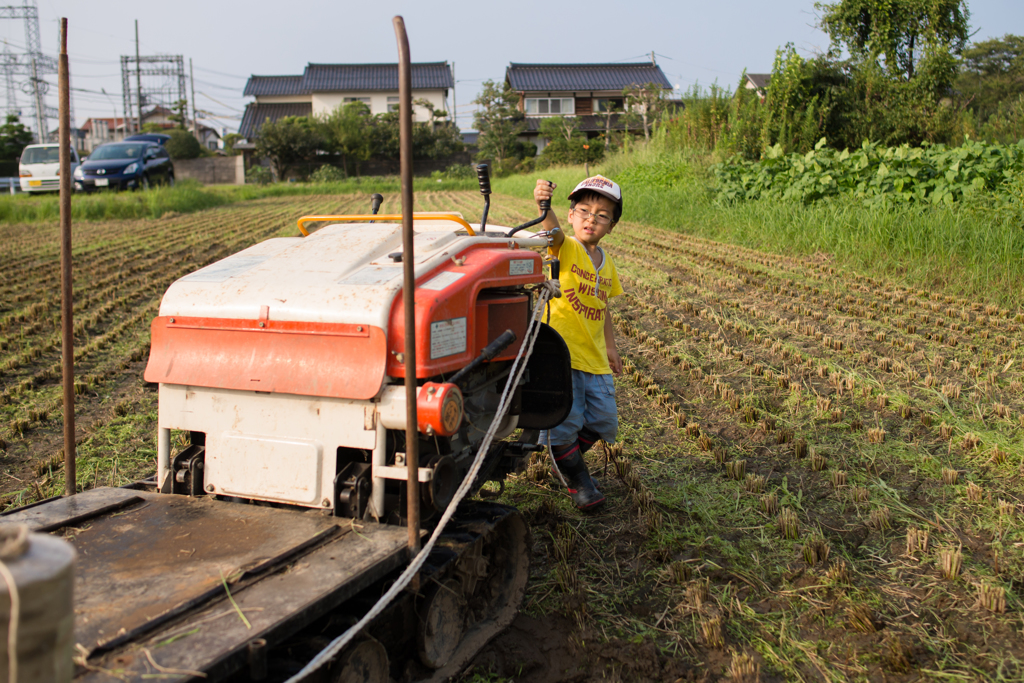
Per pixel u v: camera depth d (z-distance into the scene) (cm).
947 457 462
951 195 1158
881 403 548
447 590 261
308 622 186
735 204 1508
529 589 332
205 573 200
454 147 4944
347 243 281
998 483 425
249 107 5616
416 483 221
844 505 404
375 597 224
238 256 291
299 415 243
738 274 1060
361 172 4775
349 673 214
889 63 2122
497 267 283
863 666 278
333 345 238
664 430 518
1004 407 530
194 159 4709
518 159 4525
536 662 285
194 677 156
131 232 1683
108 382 631
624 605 321
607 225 372
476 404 296
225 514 240
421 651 250
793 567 346
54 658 133
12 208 1969
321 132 4719
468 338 262
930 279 974
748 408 539
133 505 249
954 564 331
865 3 2130
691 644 294
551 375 327
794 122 1967
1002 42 3114
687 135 2223
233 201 2967
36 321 836
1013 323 769
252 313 248
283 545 217
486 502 296
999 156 1188
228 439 252
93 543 219
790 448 483
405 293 209
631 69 5391
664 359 682
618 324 808
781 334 756
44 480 434
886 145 1980
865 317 814
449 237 285
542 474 441
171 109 6875
